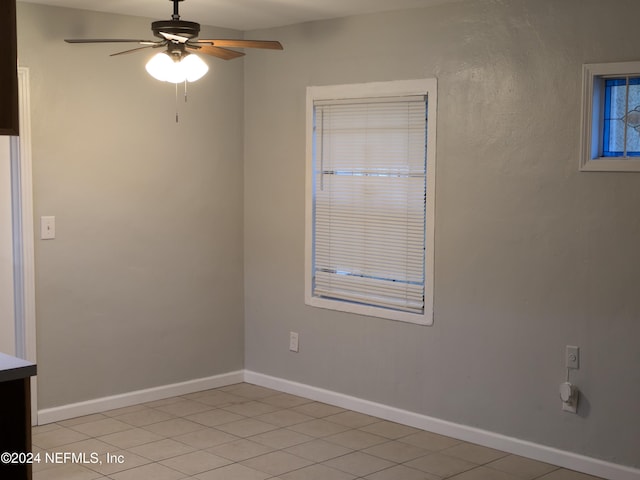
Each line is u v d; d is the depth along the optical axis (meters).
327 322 5.35
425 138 4.77
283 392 5.65
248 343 5.86
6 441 3.00
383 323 5.04
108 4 4.77
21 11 4.68
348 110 5.12
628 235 3.96
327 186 5.28
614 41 3.96
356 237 5.16
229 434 4.75
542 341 4.31
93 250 5.07
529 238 4.33
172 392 5.52
